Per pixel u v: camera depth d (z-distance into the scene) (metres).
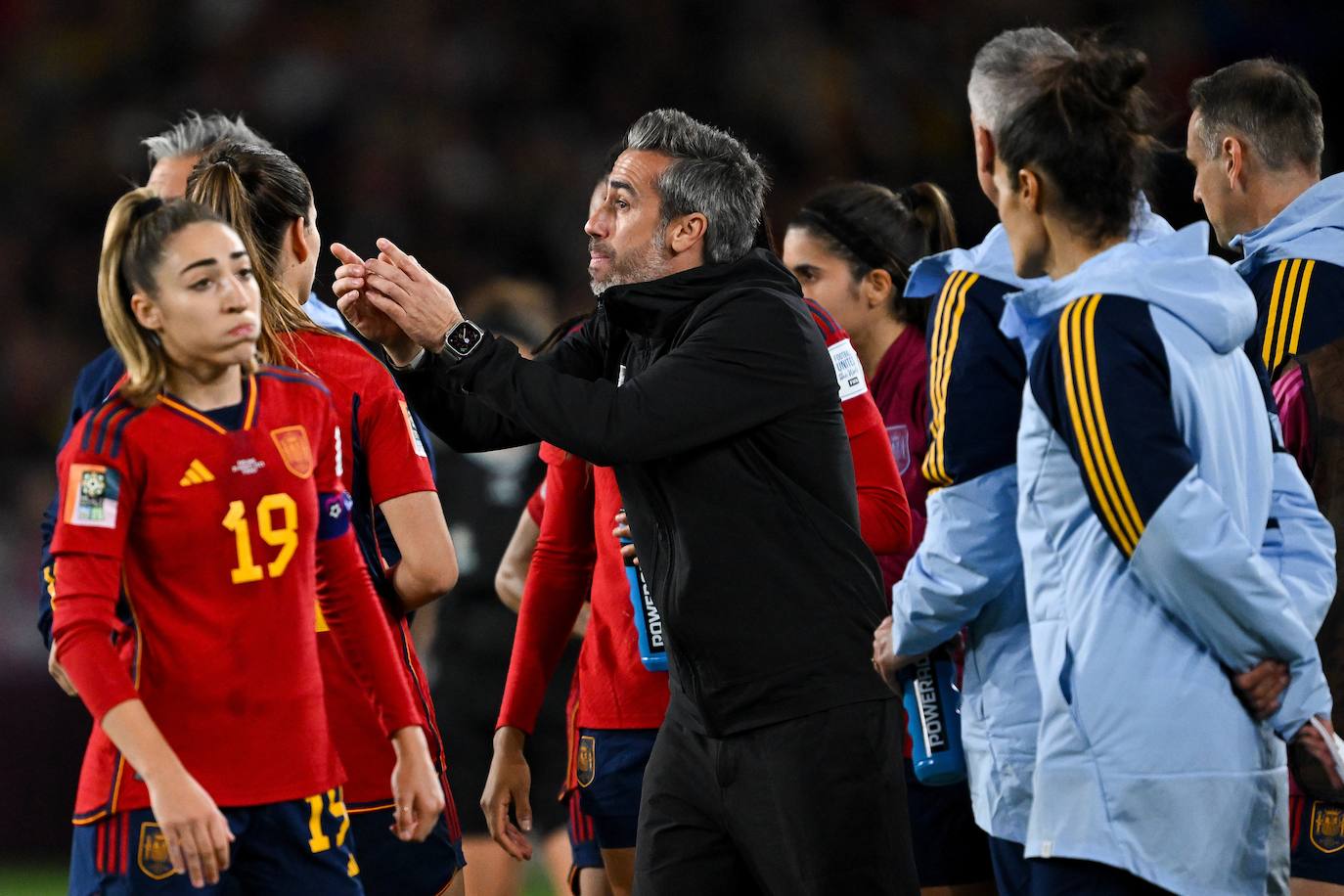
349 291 10.92
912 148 51.84
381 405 11.24
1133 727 8.98
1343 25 52.38
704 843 11.01
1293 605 9.51
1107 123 9.35
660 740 11.30
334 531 10.23
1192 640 9.09
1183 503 8.67
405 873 11.58
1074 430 8.92
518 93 52.16
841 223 14.25
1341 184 12.59
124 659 9.39
